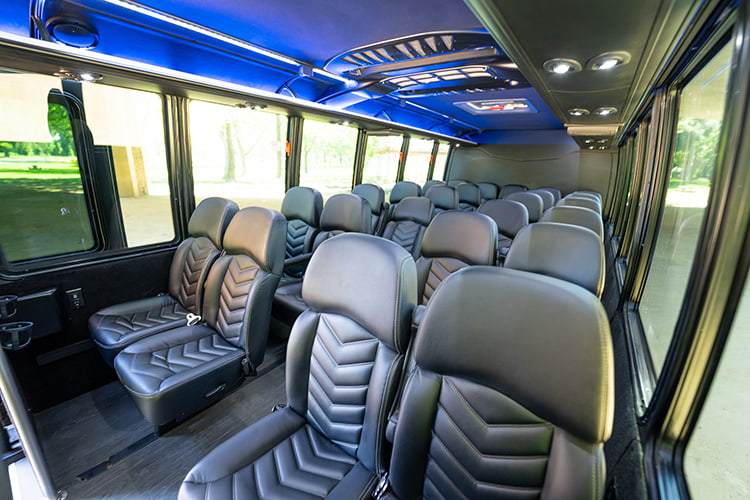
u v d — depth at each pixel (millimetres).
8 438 1629
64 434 1985
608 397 682
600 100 2473
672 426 940
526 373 781
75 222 2260
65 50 1782
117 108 2328
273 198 4074
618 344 2129
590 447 736
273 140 3834
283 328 3301
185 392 1677
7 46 1629
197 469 1114
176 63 2682
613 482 1156
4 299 1832
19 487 1613
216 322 2170
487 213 3547
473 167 9227
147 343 1949
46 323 2100
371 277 1178
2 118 1867
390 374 1138
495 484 854
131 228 2551
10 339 1832
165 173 2713
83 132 2189
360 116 4207
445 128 7789
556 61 1657
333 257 1293
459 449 918
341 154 5168
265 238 1961
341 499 1039
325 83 3699
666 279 1992
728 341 813
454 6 1940
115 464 1807
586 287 1640
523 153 8500
